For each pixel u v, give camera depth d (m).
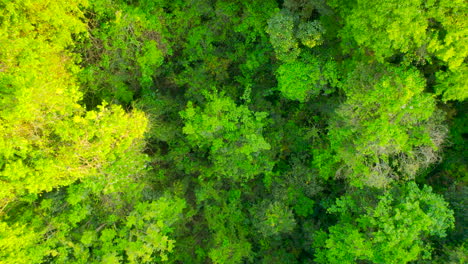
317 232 12.66
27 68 8.57
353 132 10.61
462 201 11.20
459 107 12.59
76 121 8.65
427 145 10.41
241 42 13.60
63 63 10.02
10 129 8.12
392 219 9.93
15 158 8.97
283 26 10.11
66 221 10.65
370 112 9.96
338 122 11.22
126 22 11.04
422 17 7.98
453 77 8.71
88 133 8.88
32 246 9.36
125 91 12.70
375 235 10.07
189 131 11.36
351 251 10.42
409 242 9.78
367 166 10.72
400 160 11.31
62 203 10.98
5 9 8.47
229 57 13.57
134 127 9.48
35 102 8.12
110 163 9.73
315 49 11.55
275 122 13.70
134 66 12.74
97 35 11.16
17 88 8.25
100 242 10.56
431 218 9.98
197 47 13.23
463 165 12.76
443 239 10.95
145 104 12.47
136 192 11.14
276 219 12.35
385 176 10.67
